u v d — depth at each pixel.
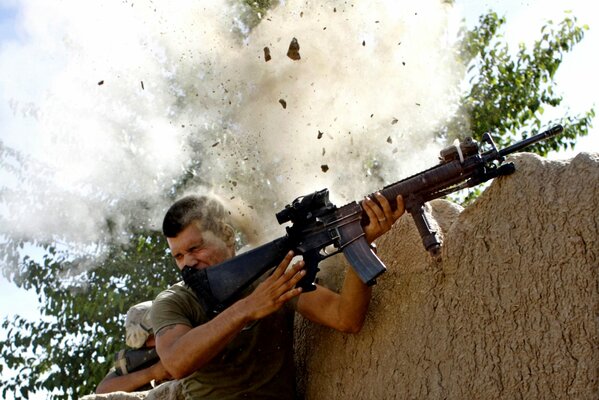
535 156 4.57
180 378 4.67
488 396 4.39
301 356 5.36
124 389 6.07
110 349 10.45
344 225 4.63
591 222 4.27
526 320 4.37
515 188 4.55
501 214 4.57
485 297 4.53
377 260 4.55
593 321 4.16
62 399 10.74
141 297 10.52
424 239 4.50
